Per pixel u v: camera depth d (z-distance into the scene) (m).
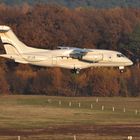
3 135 147.00
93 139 139.62
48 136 144.75
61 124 170.12
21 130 156.38
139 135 148.88
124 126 167.00
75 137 138.75
